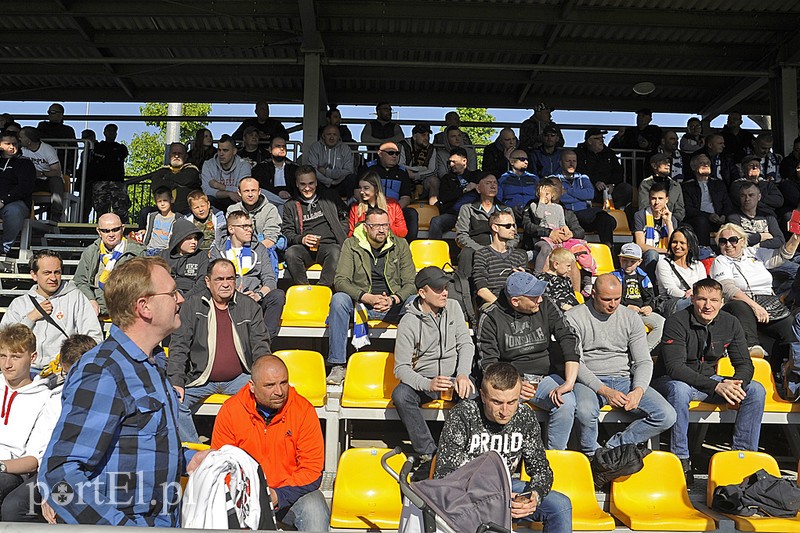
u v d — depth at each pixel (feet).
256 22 28.66
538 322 15.49
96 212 29.86
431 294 15.33
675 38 29.96
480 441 11.73
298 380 16.37
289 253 21.42
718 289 15.75
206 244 20.77
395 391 15.01
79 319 17.66
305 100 28.58
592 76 33.32
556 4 27.09
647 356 15.88
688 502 13.83
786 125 29.58
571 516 12.10
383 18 27.66
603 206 28.22
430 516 8.43
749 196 24.73
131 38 29.76
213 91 35.04
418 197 28.73
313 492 11.87
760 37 29.78
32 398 12.73
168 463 7.09
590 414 14.82
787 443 19.21
